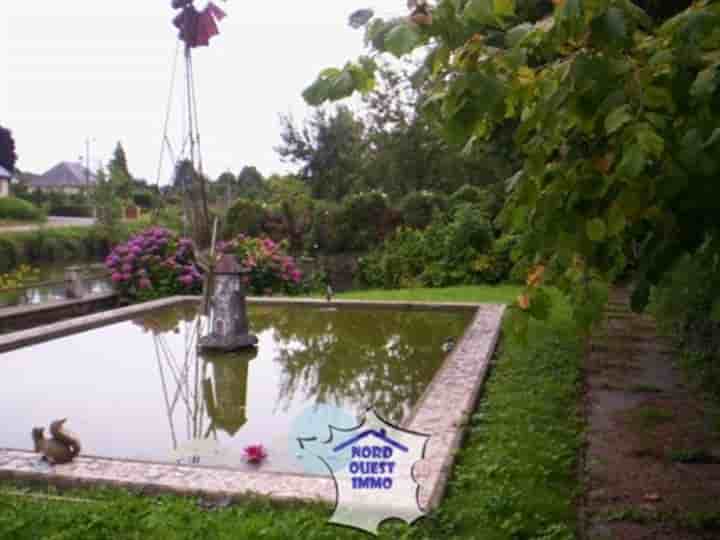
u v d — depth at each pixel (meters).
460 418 4.14
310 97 1.83
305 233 16.34
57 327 7.77
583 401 4.70
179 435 4.45
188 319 8.95
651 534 2.77
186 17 5.52
